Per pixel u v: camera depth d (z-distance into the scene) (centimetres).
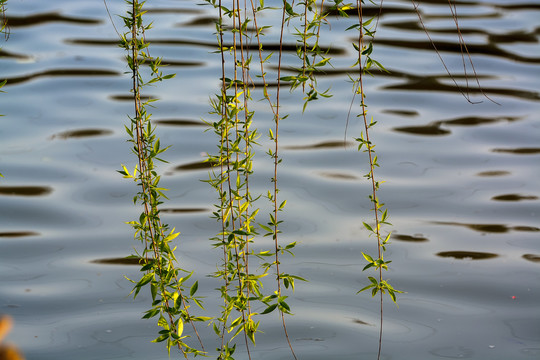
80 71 966
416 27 1145
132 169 759
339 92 940
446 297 581
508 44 1101
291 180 747
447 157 801
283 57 1016
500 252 641
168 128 836
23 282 589
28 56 1005
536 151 816
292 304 570
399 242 653
